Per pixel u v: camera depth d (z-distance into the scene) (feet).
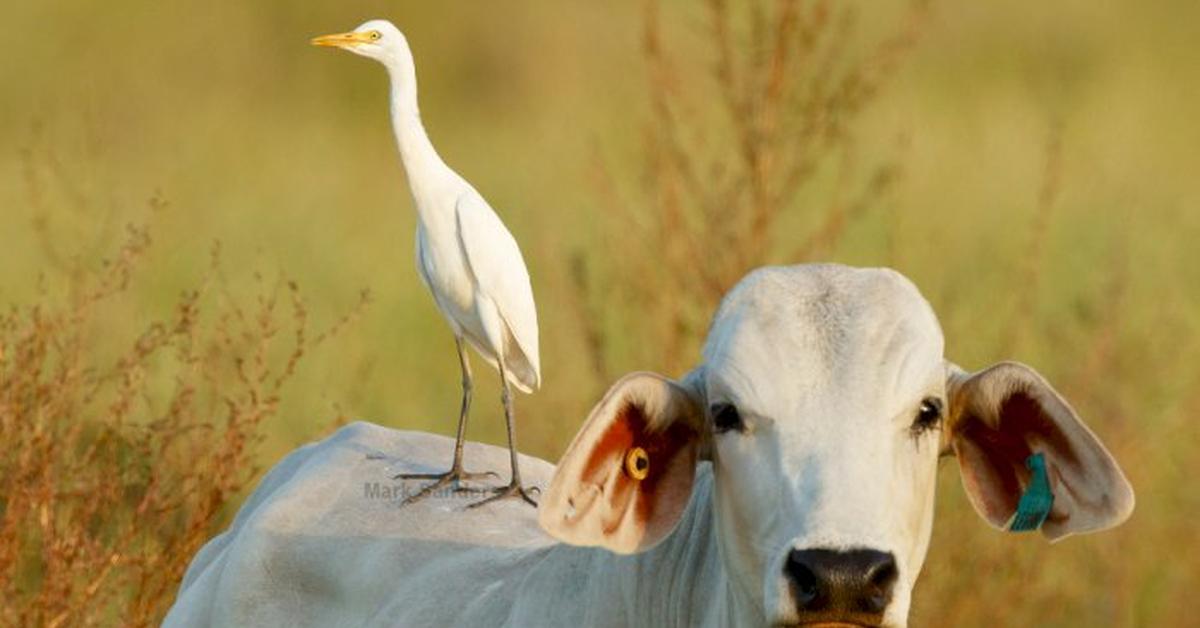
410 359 117.29
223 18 241.76
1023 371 51.34
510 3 255.91
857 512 47.91
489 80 250.57
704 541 54.70
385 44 64.39
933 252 123.03
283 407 103.60
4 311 112.78
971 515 90.43
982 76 220.02
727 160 107.96
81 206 113.91
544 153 173.78
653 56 108.37
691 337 96.63
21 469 75.10
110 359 97.76
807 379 49.78
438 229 64.08
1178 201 149.69
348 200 160.35
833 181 137.69
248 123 204.64
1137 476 96.48
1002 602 88.63
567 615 57.06
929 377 50.31
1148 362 105.50
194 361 82.38
